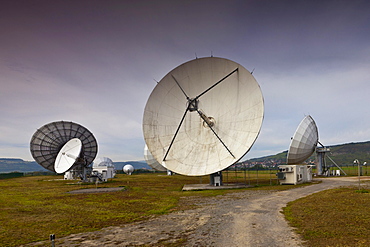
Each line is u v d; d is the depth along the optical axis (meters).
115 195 33.00
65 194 35.00
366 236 12.99
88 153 62.28
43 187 46.53
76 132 60.25
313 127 55.75
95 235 14.87
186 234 14.58
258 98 33.06
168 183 53.75
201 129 36.91
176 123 37.84
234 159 31.89
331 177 63.81
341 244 11.88
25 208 24.03
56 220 18.94
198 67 37.75
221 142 33.19
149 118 38.53
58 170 53.31
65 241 13.88
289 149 53.19
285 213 19.52
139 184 51.28
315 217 17.53
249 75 34.22
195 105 35.09
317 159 71.19
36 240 14.12
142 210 22.41
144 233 15.02
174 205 24.78
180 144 36.69
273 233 14.17
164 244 12.91
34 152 58.44
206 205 24.28
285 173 45.00
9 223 18.12
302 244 12.15
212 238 13.64
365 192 29.00
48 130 58.22
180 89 38.38
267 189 37.00
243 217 18.53
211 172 32.47
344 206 20.97
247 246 12.18
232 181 56.41
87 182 56.00
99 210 22.64
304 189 36.22
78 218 19.52
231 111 35.44
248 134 32.53
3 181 65.62
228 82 36.25
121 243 13.26
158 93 39.09
